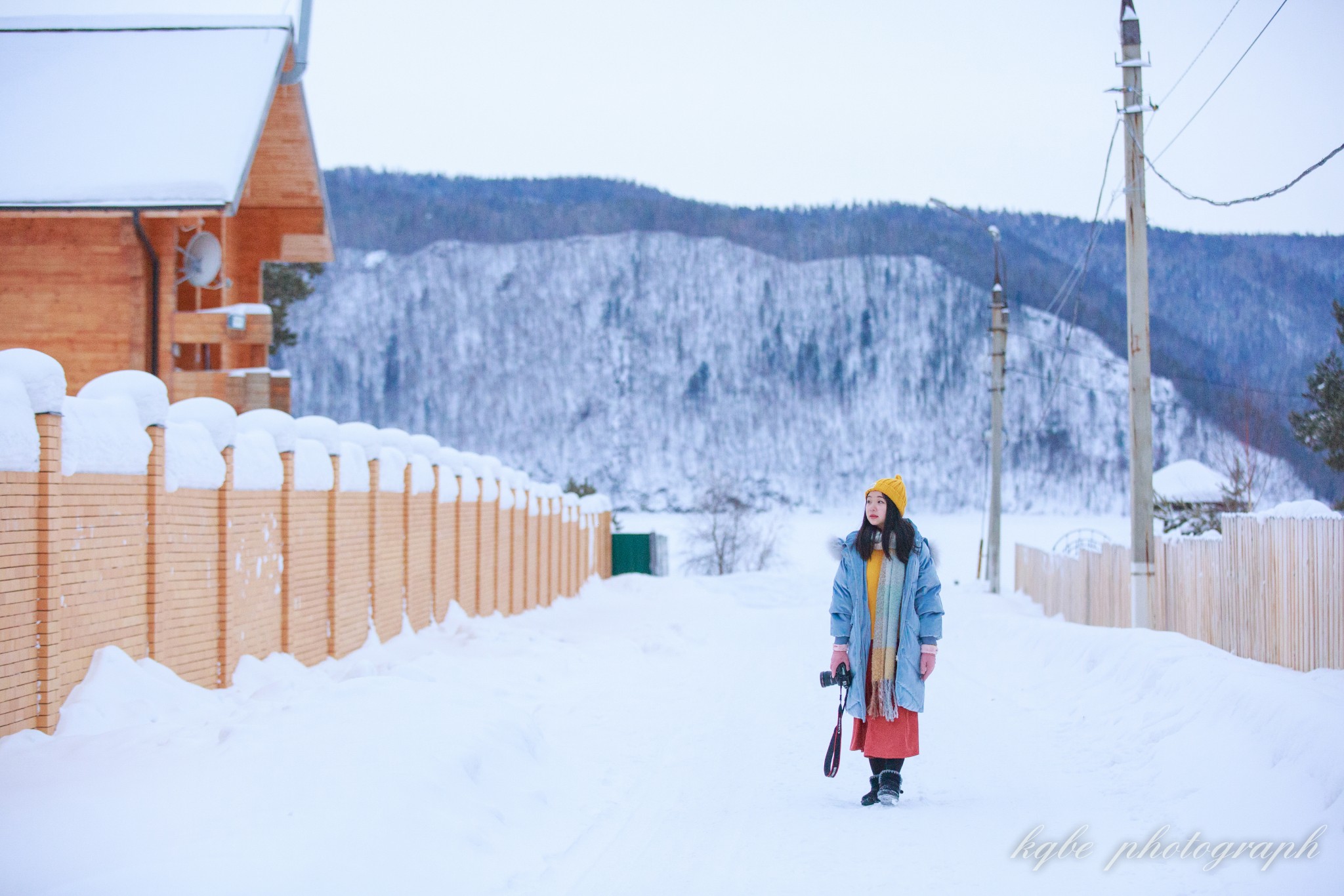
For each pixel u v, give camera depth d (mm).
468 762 9539
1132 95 20812
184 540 13000
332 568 18094
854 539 9750
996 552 42781
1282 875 6926
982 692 16891
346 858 7055
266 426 16219
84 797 7961
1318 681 12719
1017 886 6957
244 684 14258
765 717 14984
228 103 23906
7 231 22734
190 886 6277
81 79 24750
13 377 9969
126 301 22766
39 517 10094
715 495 79500
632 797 10242
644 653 24156
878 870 7379
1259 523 16734
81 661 10805
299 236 28859
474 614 27891
